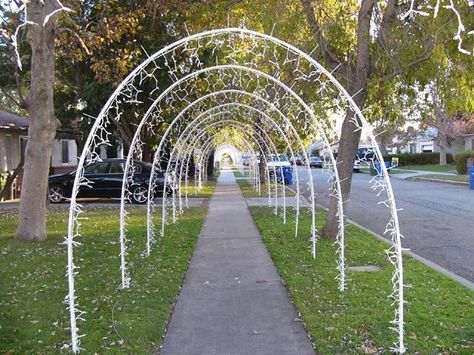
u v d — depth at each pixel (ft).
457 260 30.45
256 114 56.13
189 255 31.12
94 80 62.39
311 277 25.32
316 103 36.83
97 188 63.52
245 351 16.42
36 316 19.48
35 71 34.65
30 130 35.22
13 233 38.14
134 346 16.56
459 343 16.57
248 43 34.17
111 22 49.96
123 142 75.15
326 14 35.76
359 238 36.52
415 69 33.30
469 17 28.96
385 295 21.95
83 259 29.40
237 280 25.31
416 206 59.67
